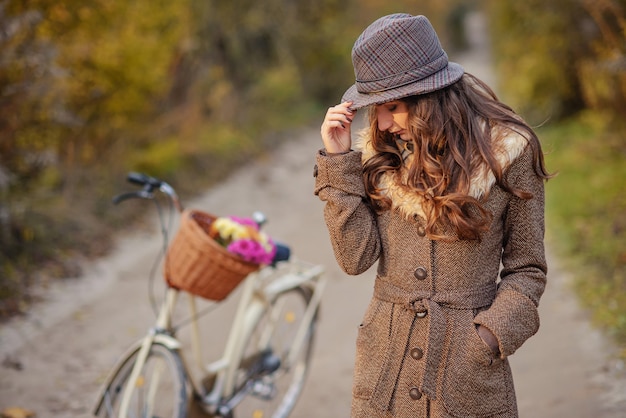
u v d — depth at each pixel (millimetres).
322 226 7836
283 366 3736
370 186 2086
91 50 7145
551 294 5223
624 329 4297
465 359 2002
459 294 2029
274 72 15859
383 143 2100
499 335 1946
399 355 2080
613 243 5906
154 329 3100
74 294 5410
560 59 11562
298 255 6711
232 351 3369
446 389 2012
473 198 1919
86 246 6457
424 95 1972
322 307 5320
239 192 9555
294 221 8086
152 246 6805
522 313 1972
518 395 3734
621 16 7758
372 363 2141
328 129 2092
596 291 5047
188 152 10250
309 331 3871
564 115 12273
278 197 9391
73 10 6898
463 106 1967
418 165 1982
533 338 4465
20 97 5820
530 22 11641
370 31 1993
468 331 2010
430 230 1982
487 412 2033
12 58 5723
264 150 12922
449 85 1978
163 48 8938
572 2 10305
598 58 9289
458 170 1957
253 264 3059
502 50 15656
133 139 8953
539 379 3881
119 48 7586
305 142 14898
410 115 1980
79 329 4793
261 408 3742
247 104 14492
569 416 3412
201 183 9609
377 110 2047
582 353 4125
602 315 4559
